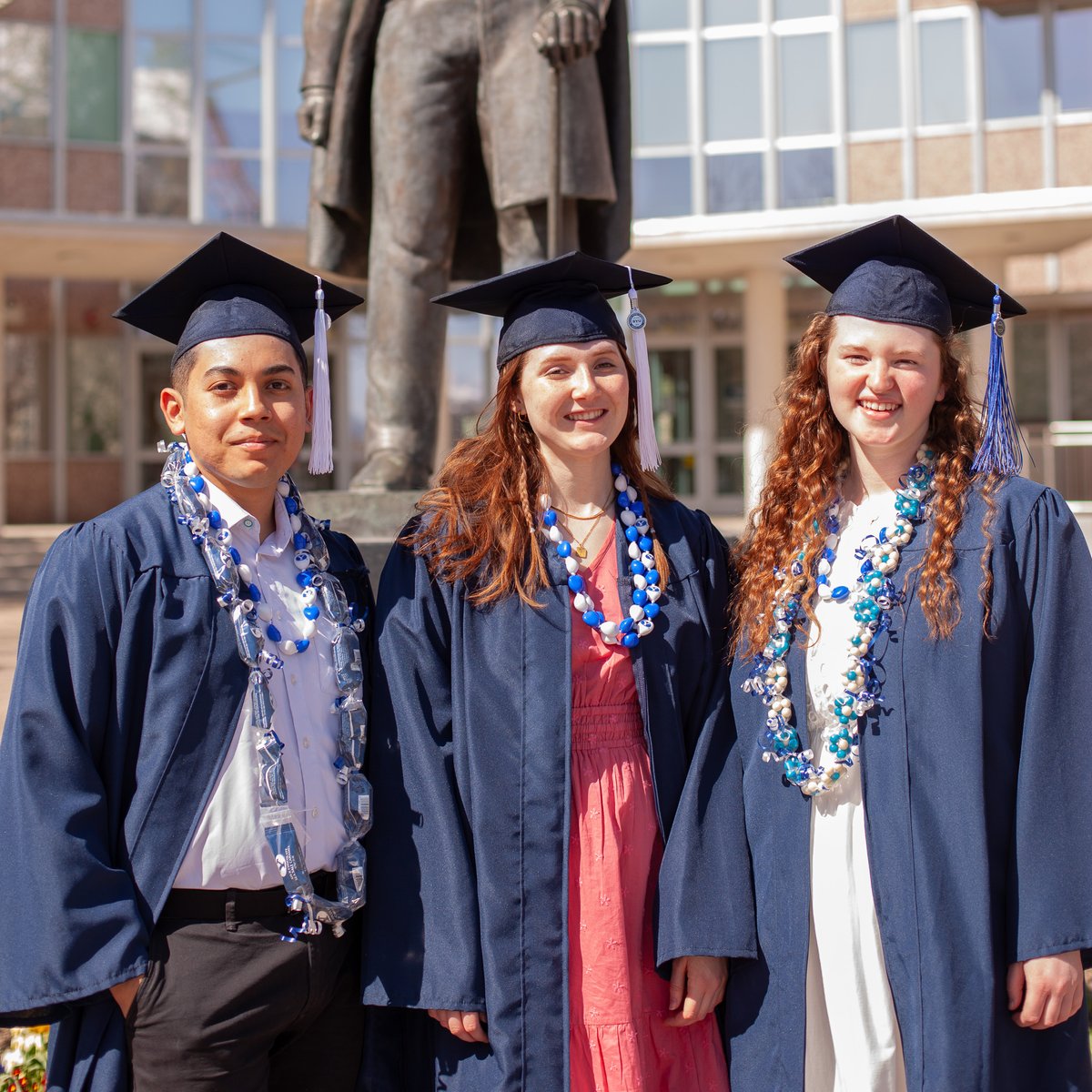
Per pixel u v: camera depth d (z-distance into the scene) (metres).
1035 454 12.48
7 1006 2.26
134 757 2.42
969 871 2.45
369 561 4.11
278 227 16.61
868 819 2.54
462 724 2.66
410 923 2.57
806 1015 2.56
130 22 16.84
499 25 4.57
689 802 2.67
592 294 2.83
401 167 4.73
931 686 2.53
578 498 2.85
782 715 2.64
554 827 2.59
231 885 2.42
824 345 2.78
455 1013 2.55
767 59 16.89
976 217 15.31
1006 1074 2.46
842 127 16.80
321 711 2.57
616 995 2.57
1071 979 2.43
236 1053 2.43
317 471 2.75
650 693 2.70
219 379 2.51
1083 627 2.52
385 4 4.82
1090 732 2.48
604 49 4.80
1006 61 16.45
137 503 2.53
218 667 2.44
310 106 4.88
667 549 2.84
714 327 20.25
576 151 4.52
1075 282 19.61
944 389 2.77
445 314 4.88
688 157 17.09
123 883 2.34
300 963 2.46
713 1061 2.70
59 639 2.39
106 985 2.27
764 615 2.72
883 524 2.70
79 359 19.31
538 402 2.74
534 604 2.68
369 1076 2.68
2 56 16.39
